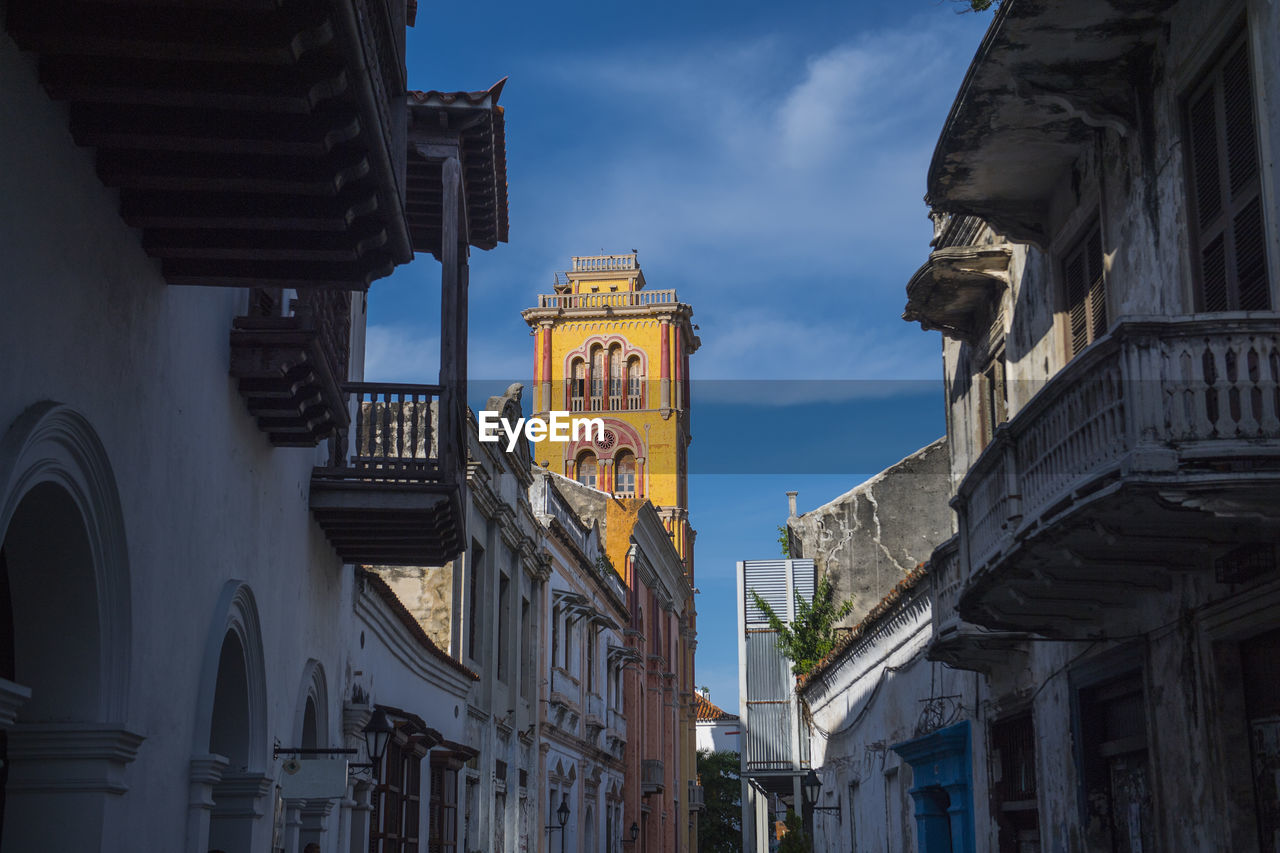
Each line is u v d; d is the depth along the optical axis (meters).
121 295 7.39
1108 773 11.70
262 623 10.84
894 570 28.05
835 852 24.88
